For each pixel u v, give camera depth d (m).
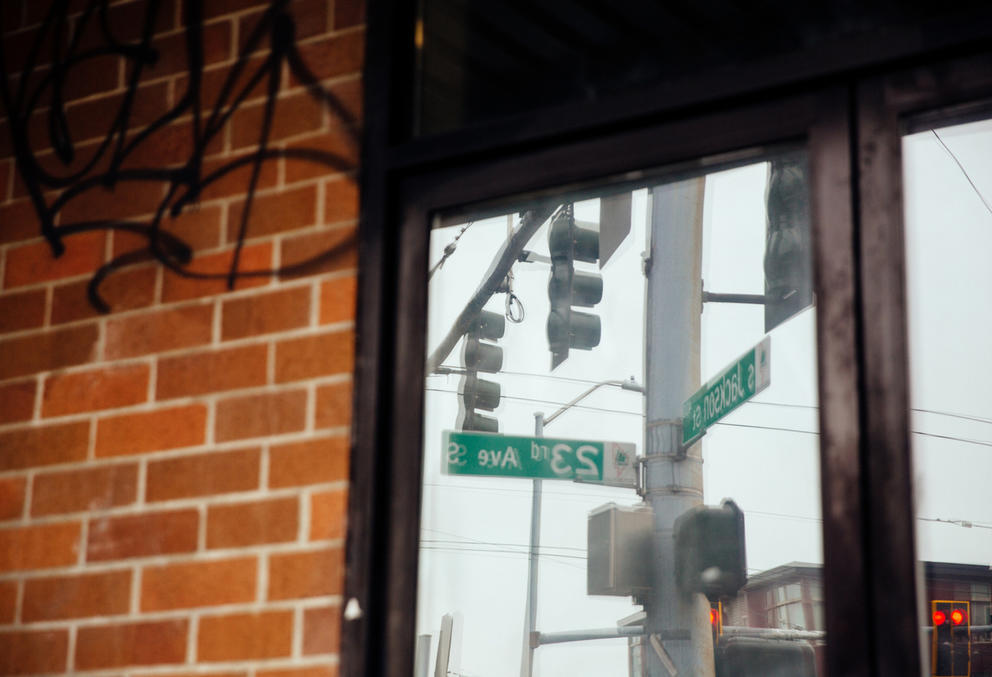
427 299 2.17
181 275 2.33
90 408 2.32
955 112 1.83
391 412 2.12
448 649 2.56
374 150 2.24
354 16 2.34
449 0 2.33
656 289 6.85
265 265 2.26
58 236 2.47
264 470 2.13
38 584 2.25
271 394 2.17
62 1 2.65
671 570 6.73
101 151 2.50
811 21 1.96
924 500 1.74
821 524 1.74
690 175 2.22
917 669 1.64
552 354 6.86
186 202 2.37
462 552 3.90
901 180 1.82
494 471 6.60
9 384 2.41
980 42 1.78
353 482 2.06
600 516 6.90
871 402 1.76
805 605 2.63
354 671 1.97
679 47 2.09
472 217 2.25
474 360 6.59
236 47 2.43
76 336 2.39
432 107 2.29
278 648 2.02
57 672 2.18
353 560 2.02
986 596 13.16
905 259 1.79
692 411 6.78
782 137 1.93
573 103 2.11
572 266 6.64
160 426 2.25
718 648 6.87
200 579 2.12
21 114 2.61
